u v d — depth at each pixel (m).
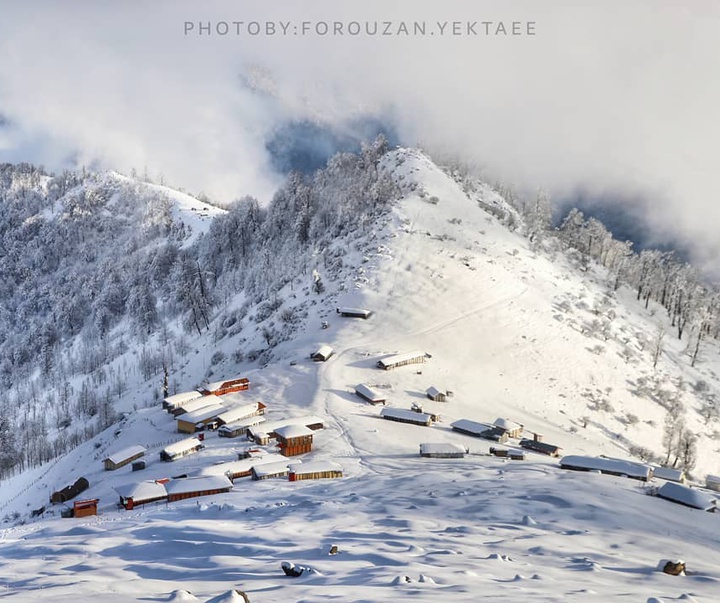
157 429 96.69
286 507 43.62
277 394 105.88
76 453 105.62
